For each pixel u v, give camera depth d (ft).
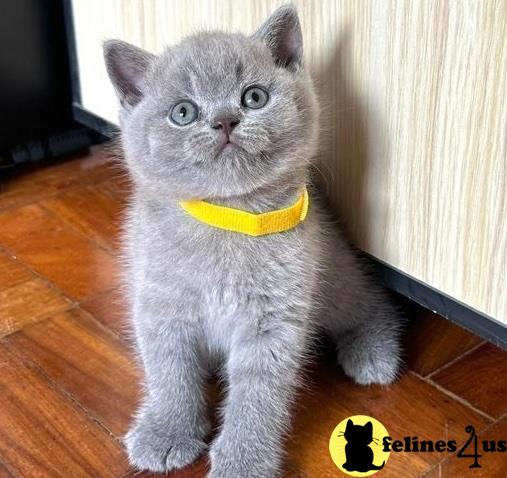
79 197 1.79
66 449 1.20
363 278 1.36
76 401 1.28
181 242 1.13
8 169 1.86
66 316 1.45
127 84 1.17
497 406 1.28
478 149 1.11
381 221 1.29
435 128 1.15
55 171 1.89
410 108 1.17
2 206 1.76
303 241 1.17
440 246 1.22
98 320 1.44
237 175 1.06
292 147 1.10
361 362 1.32
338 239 1.33
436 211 1.20
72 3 1.70
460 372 1.34
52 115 1.88
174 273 1.14
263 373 1.17
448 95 1.12
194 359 1.22
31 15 1.76
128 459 1.18
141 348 1.22
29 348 1.38
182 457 1.17
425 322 1.45
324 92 1.28
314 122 1.15
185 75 1.08
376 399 1.30
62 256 1.61
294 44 1.17
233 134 1.04
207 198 1.11
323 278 1.28
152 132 1.10
